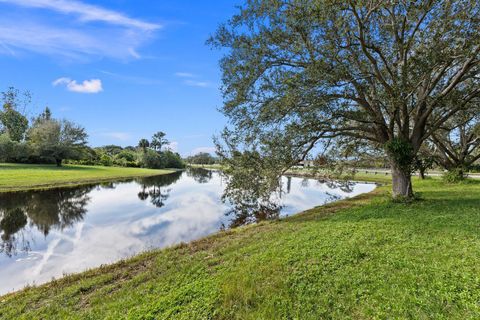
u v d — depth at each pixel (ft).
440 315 10.25
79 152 155.22
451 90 32.91
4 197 60.80
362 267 14.83
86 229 38.29
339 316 11.18
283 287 13.79
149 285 16.81
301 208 52.08
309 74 28.58
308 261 16.51
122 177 118.42
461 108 34.32
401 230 20.84
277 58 33.24
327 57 29.09
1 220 43.24
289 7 29.78
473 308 10.38
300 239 21.57
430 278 12.85
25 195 64.03
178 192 79.87
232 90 35.32
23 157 142.92
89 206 55.16
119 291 16.72
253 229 31.63
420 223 22.49
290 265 16.33
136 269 21.11
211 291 14.47
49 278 22.65
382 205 33.63
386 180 104.01
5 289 20.88
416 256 15.49
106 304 14.92
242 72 33.50
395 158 34.45
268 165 35.32
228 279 15.51
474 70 32.50
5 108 138.51
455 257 14.87
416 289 12.13
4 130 139.64
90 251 29.27
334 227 24.36
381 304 11.42
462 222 21.80
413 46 31.73
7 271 24.14
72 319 13.66
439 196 38.60
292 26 29.32
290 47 31.71
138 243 32.01
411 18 28.04
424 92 34.27
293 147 34.68
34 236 34.94
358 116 34.88
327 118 33.60
